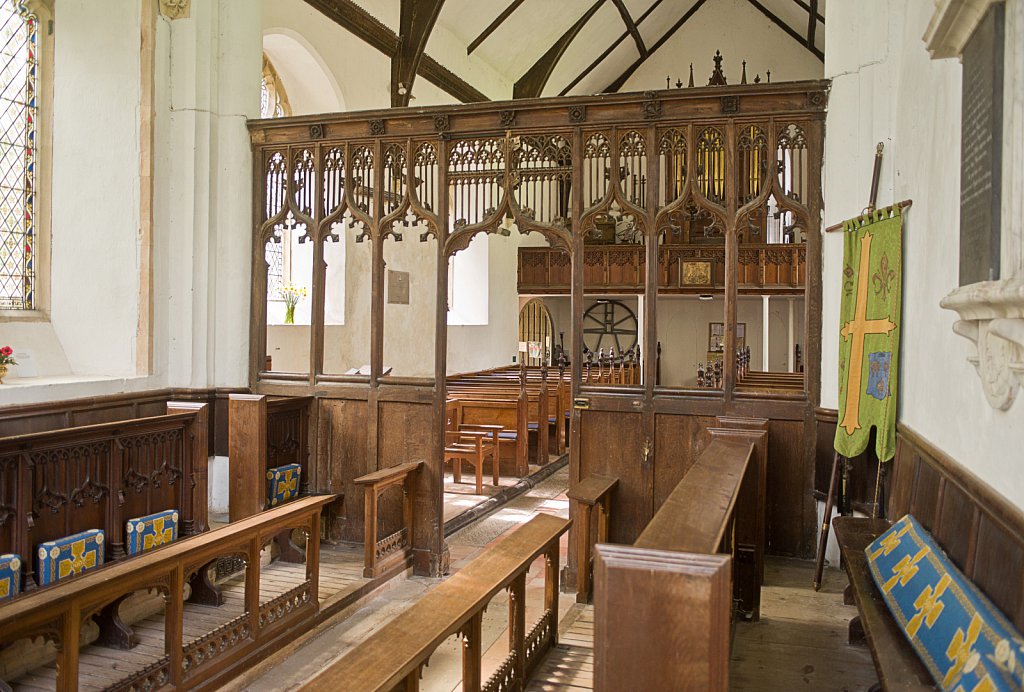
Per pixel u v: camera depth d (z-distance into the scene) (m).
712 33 19.62
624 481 6.45
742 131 6.27
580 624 5.25
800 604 5.04
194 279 7.31
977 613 2.65
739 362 18.20
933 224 4.25
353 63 10.82
